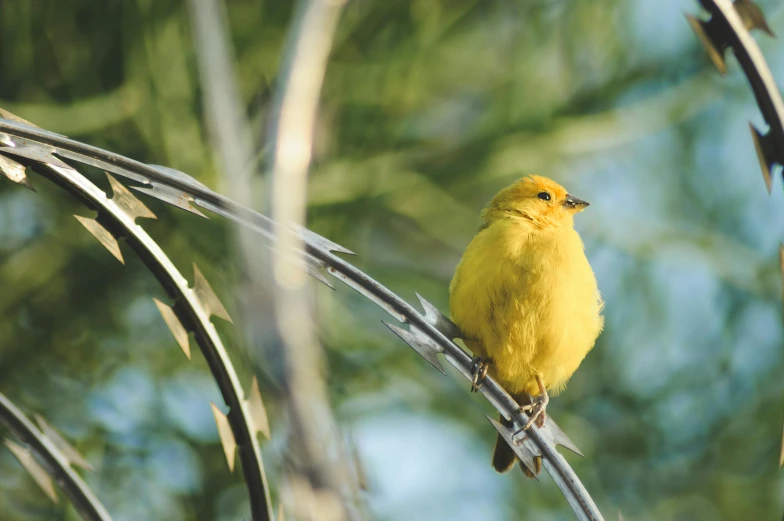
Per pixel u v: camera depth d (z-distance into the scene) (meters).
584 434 10.60
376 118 8.50
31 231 8.59
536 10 8.98
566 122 8.83
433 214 9.00
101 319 8.75
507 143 8.73
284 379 3.19
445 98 8.83
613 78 8.96
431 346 4.44
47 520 8.52
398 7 8.45
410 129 8.70
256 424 4.33
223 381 4.32
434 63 8.69
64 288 8.66
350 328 8.82
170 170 4.11
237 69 7.92
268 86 7.76
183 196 4.09
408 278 9.30
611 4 9.09
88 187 4.12
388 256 9.34
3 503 8.48
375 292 4.32
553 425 4.64
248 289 3.51
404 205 8.66
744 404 10.54
